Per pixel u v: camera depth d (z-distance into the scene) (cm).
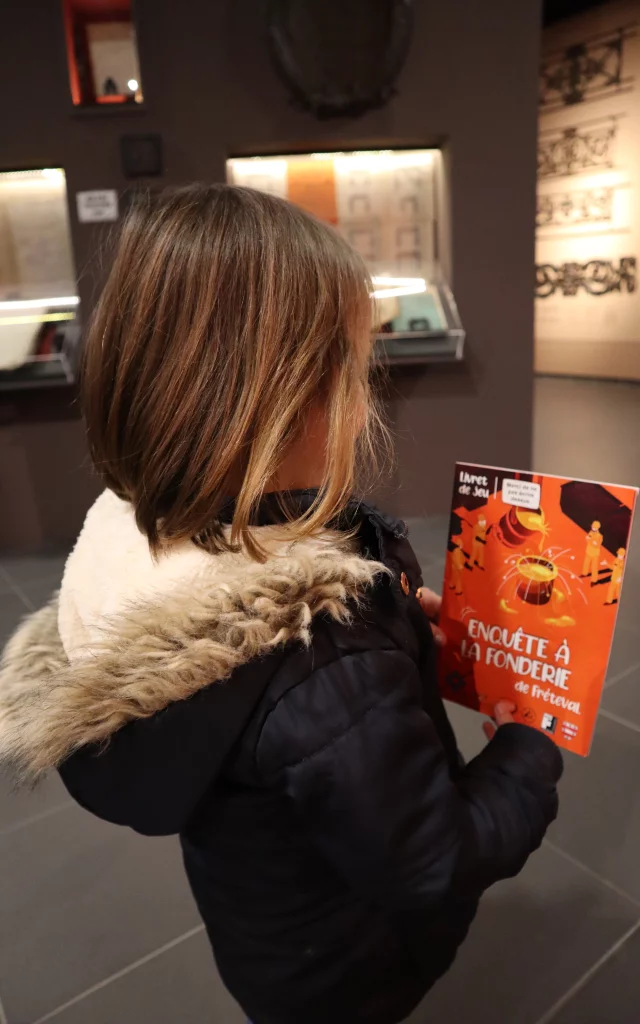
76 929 145
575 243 760
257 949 67
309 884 63
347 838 49
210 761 49
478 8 306
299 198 346
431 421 356
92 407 57
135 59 306
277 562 50
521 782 62
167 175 320
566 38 705
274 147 325
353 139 319
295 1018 70
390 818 48
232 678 47
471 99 317
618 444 496
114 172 319
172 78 309
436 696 72
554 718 72
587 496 67
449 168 326
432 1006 126
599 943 136
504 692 76
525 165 327
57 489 359
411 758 49
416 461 360
